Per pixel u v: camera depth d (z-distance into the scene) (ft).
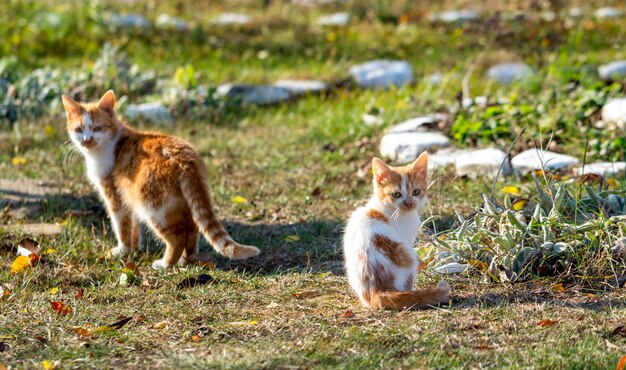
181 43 60.39
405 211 23.45
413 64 56.49
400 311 22.34
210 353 20.12
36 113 46.14
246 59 58.03
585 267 24.34
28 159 40.34
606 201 26.89
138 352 20.34
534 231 25.62
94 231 31.55
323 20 66.54
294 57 58.80
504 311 22.15
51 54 58.08
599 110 41.88
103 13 64.95
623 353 19.34
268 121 46.80
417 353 19.69
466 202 32.24
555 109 41.60
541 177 33.32
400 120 43.70
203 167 27.55
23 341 21.12
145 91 49.78
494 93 47.80
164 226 27.09
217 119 46.78
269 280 25.72
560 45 58.80
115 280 26.21
